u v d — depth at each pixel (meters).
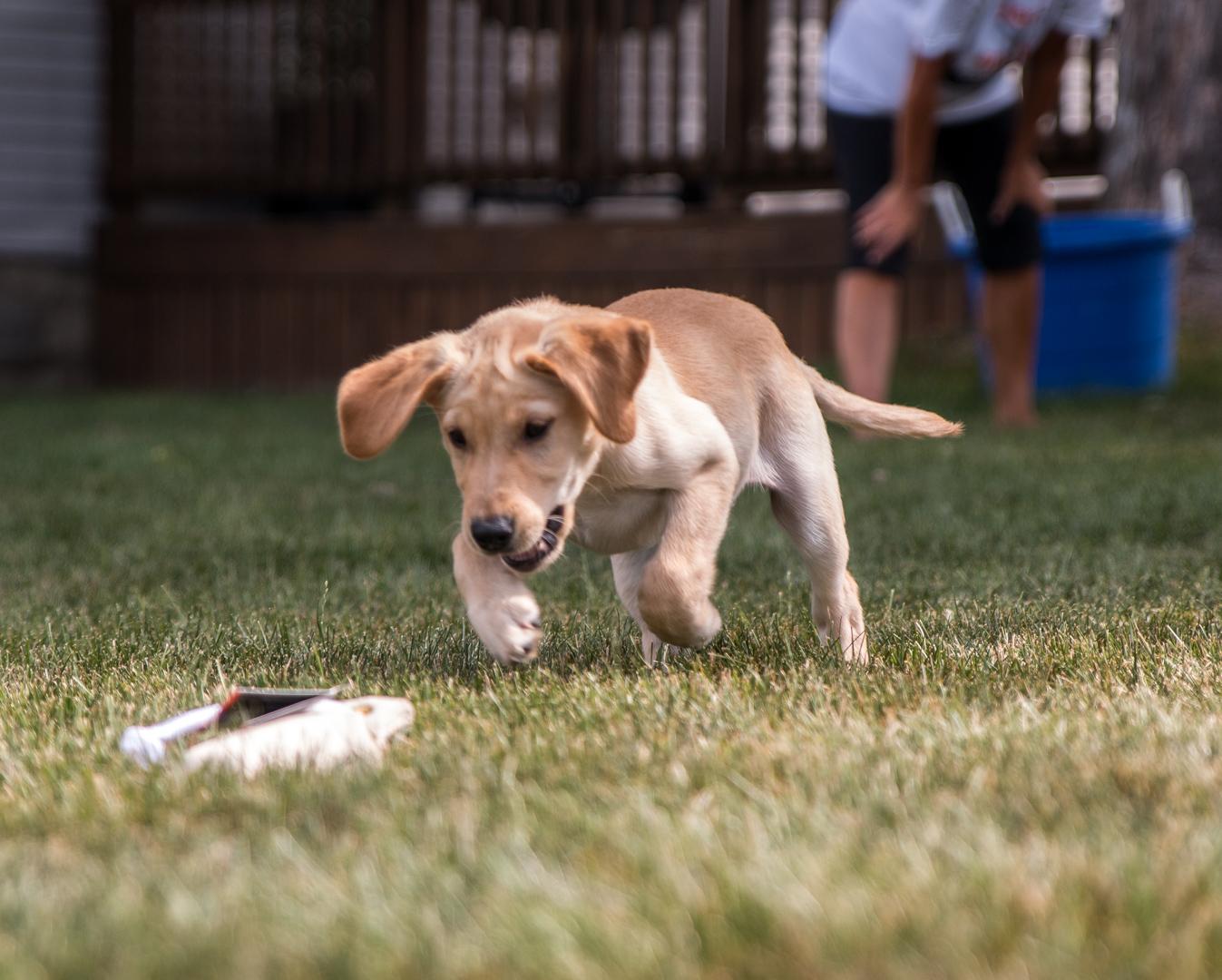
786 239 14.15
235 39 16.64
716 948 2.19
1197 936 2.16
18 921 2.39
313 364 15.96
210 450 10.70
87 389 16.42
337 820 2.89
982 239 10.19
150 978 2.16
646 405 4.19
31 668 4.54
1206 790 2.89
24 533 7.54
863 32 9.94
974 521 7.17
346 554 6.82
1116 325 11.57
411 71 15.38
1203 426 10.36
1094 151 13.84
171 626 5.16
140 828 2.90
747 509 7.83
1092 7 9.11
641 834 2.68
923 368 13.27
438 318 15.49
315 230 15.76
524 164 14.91
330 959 2.18
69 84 16.52
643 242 14.66
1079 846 2.55
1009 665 4.12
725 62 14.23
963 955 2.12
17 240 16.41
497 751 3.34
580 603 5.55
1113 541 6.55
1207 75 13.34
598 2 15.21
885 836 2.65
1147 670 4.01
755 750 3.23
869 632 4.88
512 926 2.27
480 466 4.03
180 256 16.23
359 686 4.16
